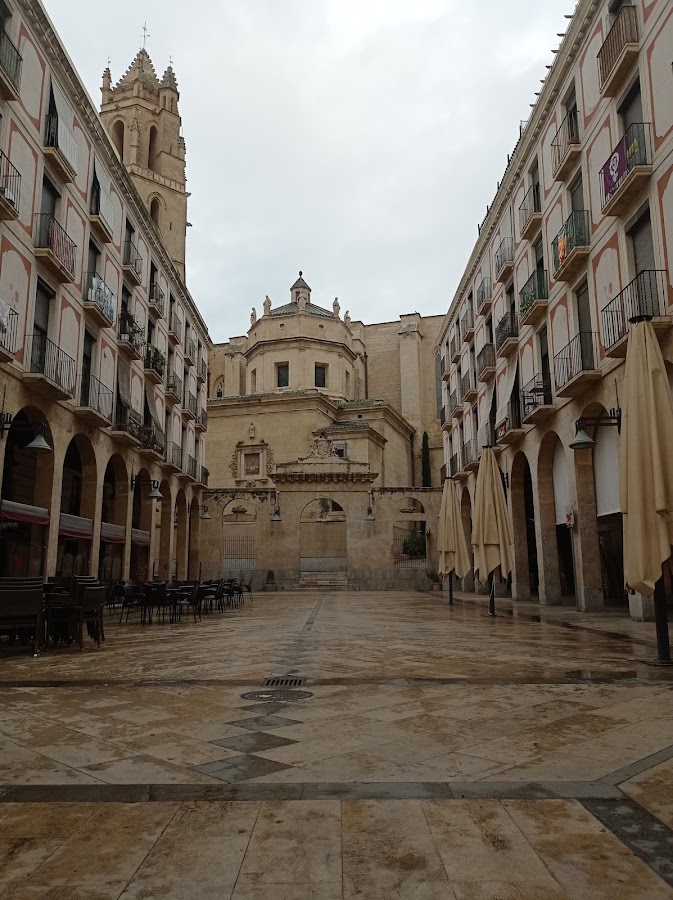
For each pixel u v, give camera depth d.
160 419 32.25
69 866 3.14
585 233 19.56
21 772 4.58
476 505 19.23
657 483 8.95
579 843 3.36
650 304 15.69
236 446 52.28
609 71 17.38
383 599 29.41
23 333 17.75
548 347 23.03
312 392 51.47
